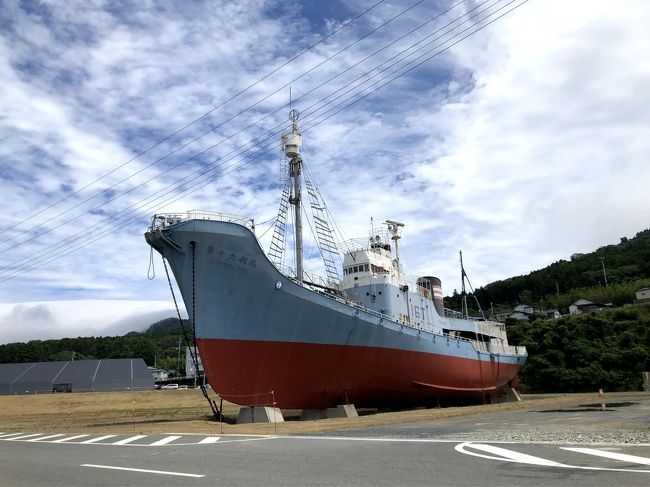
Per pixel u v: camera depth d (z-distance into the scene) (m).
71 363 85.94
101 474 9.32
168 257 24.58
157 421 28.08
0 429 27.47
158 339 185.12
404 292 34.97
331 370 26.83
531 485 7.23
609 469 8.27
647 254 145.38
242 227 24.14
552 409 31.44
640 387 63.19
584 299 116.94
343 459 10.23
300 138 31.86
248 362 24.62
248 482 8.08
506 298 156.50
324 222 33.41
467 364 37.16
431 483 7.58
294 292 25.03
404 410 32.59
